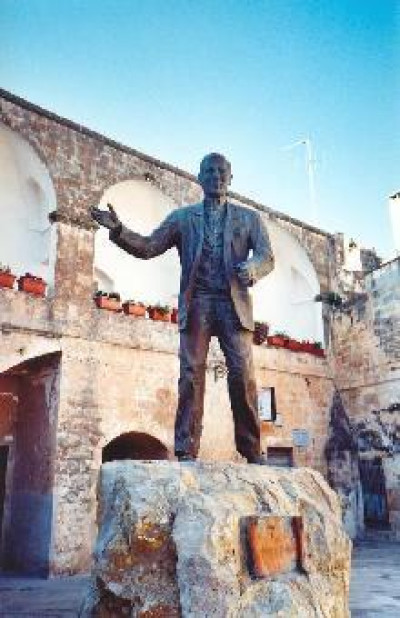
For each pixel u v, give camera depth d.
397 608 7.51
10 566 12.14
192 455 4.98
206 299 5.32
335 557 4.27
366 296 17.75
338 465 16.94
